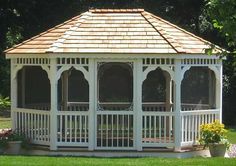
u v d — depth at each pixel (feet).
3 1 123.85
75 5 123.34
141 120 59.82
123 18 65.92
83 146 60.39
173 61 59.88
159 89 77.66
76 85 71.15
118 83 68.64
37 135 62.23
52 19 124.06
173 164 52.13
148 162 53.47
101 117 60.18
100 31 63.46
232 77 104.63
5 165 50.34
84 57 59.77
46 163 51.96
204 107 67.21
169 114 59.93
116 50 59.52
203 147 61.82
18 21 126.62
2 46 129.29
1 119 106.11
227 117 104.12
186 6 115.24
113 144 61.62
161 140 60.44
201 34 111.86
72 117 62.08
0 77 128.77
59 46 60.49
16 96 65.05
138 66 59.62
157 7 119.34
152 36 62.34
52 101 60.39
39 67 68.74
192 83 68.54
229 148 66.03
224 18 33.14
